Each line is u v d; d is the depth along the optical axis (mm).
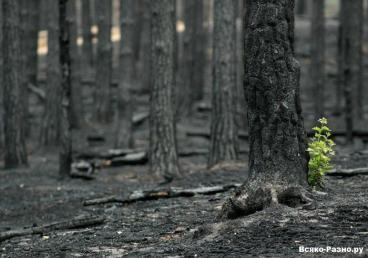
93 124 26703
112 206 12180
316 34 26125
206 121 27188
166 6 16188
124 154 19984
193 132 24219
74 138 24188
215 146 16844
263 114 7895
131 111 22250
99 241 8477
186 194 12055
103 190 14758
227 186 12242
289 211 7375
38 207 13281
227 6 16828
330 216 7145
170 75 16266
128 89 22141
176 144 16328
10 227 11516
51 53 23172
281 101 7871
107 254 7516
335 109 28266
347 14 26750
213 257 6301
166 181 15156
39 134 24391
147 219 9977
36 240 9352
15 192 15172
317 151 8625
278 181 7719
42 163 20547
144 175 16422
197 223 9008
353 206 7391
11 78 19234
